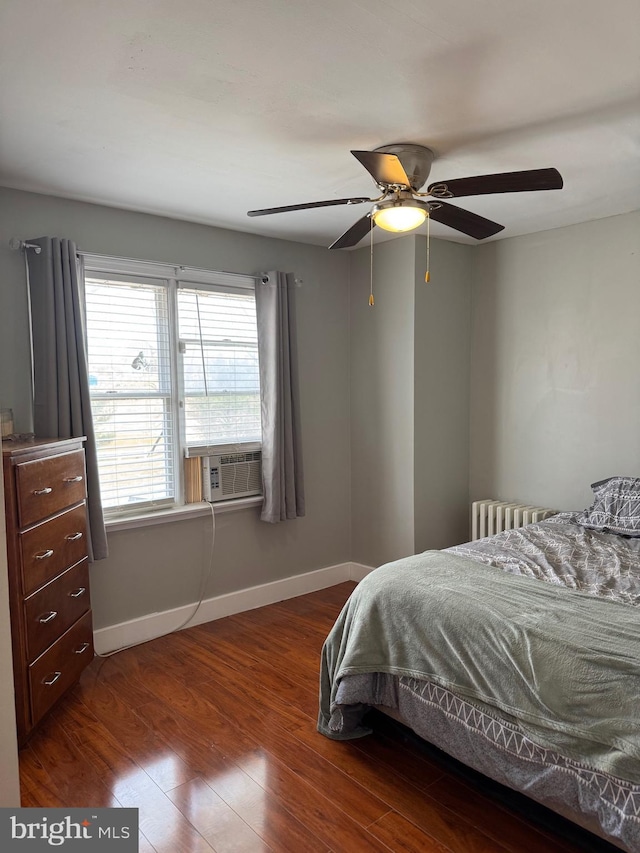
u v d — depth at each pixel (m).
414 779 2.16
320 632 3.48
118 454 3.28
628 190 3.00
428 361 3.96
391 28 1.62
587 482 3.65
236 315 3.76
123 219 3.23
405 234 3.84
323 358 4.19
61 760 2.27
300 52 1.74
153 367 3.40
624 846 1.57
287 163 2.60
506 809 2.01
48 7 1.51
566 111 2.12
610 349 3.51
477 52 1.74
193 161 2.57
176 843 1.86
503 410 4.07
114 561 3.25
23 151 2.43
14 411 2.88
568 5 1.52
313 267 4.10
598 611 1.94
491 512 3.89
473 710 1.92
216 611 3.70
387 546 4.17
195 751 2.33
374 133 2.30
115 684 2.87
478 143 2.40
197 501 3.63
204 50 1.72
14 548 2.25
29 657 2.32
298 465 3.93
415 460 3.93
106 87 1.92
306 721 2.54
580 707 1.66
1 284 2.83
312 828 1.92
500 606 2.01
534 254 3.84
